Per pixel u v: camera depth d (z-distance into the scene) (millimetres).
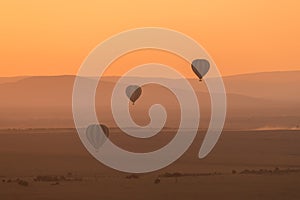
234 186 95562
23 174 123625
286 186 95438
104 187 95000
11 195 89062
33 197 87750
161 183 98438
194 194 89562
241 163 146625
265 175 107625
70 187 95188
